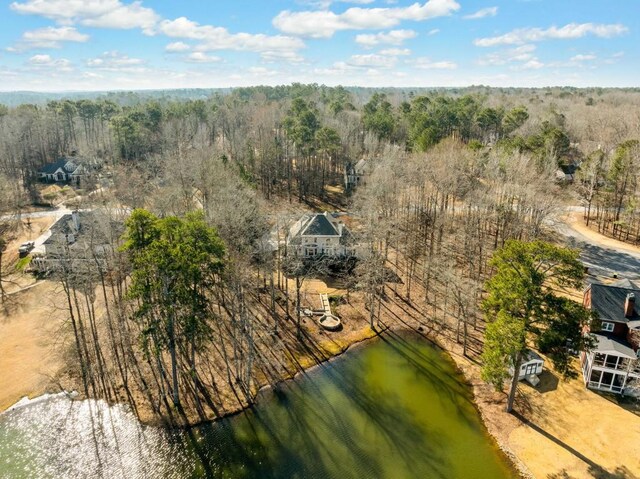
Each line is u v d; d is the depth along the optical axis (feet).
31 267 220.23
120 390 143.02
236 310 168.66
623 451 115.75
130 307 176.04
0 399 139.23
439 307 196.24
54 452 121.08
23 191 340.59
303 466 117.39
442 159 257.14
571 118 507.71
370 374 155.33
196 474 115.14
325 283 215.51
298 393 145.07
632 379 135.44
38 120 444.96
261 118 440.45
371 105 530.68
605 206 285.84
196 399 139.64
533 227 214.48
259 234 197.06
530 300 114.21
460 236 230.48
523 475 112.27
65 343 162.30
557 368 114.11
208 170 233.14
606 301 146.20
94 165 378.53
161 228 124.06
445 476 113.50
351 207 295.48
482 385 147.33
